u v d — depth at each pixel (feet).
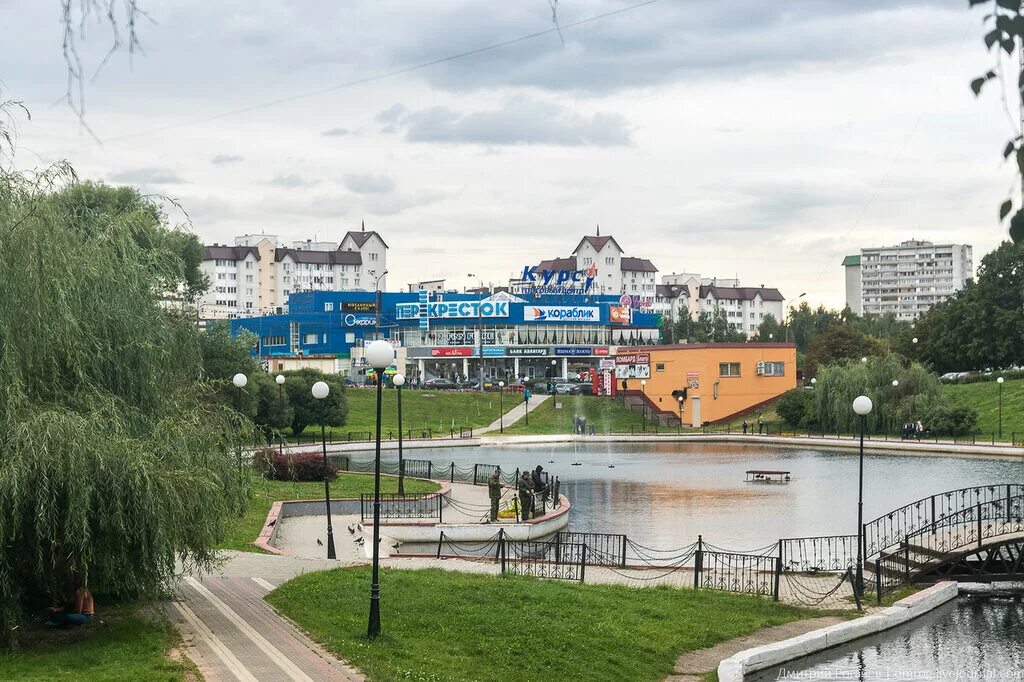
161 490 55.47
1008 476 176.65
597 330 449.48
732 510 142.00
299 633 61.41
